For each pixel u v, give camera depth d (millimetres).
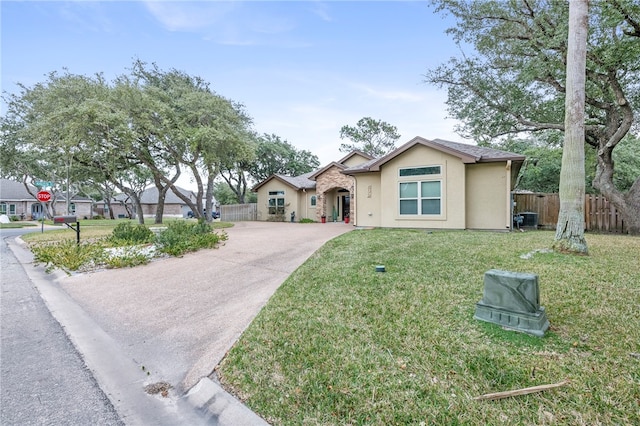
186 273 6602
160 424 2238
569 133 6480
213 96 17719
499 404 2174
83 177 23547
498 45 12617
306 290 4773
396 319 3570
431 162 11773
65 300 5176
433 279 4914
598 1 8906
